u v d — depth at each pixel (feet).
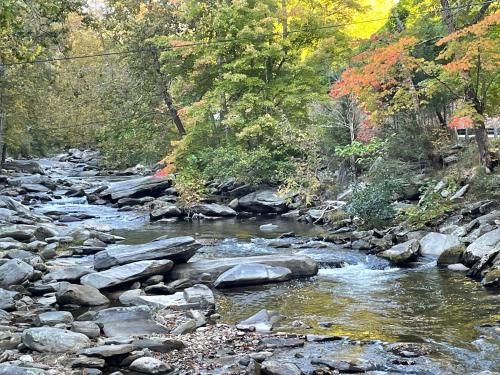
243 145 77.20
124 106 90.48
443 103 64.75
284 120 70.49
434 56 59.57
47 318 26.37
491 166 50.11
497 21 41.55
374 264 39.32
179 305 29.96
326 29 77.46
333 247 45.14
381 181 50.80
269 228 56.95
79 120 151.02
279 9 79.51
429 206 49.01
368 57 48.60
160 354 22.77
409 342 23.68
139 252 36.40
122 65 95.66
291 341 24.06
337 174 69.82
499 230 37.19
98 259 36.58
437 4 57.06
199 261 37.73
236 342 24.21
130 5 88.43
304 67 75.10
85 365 21.01
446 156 61.67
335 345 23.61
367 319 27.30
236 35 76.74
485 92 48.88
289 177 68.54
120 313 27.17
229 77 71.97
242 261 37.06
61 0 51.72
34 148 160.76
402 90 48.88
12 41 49.75
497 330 24.56
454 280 34.01
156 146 93.66
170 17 87.71
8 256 40.32
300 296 32.14
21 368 19.16
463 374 20.11
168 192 81.61
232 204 70.74
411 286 33.14
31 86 102.27
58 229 56.03
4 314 28.19
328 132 71.72
